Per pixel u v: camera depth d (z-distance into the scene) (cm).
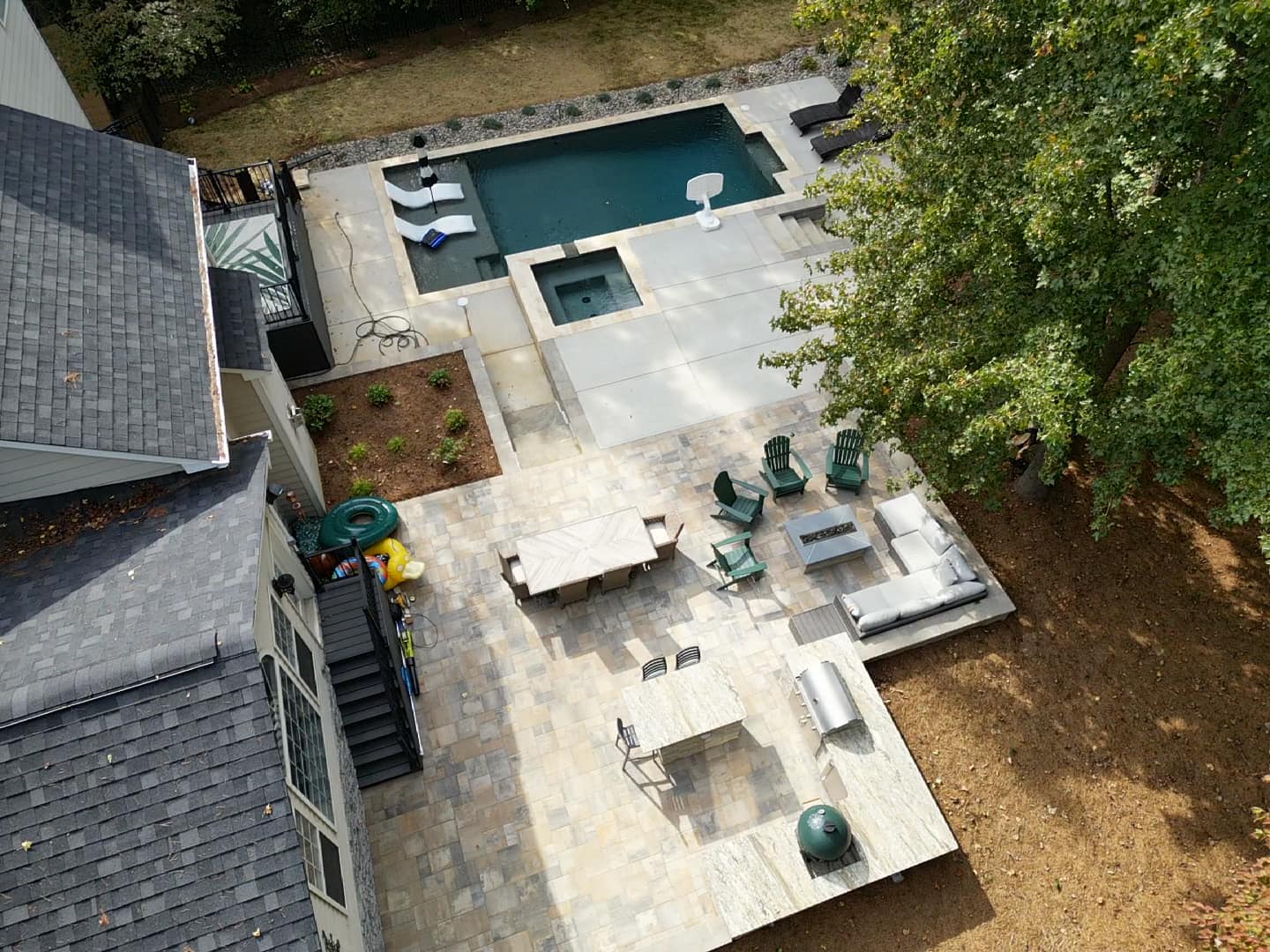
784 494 1498
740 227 2008
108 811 707
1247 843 1128
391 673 1184
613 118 2378
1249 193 835
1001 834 1148
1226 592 1351
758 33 2680
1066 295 1017
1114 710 1248
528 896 1098
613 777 1198
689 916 1082
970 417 1121
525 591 1330
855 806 1109
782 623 1355
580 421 1631
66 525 931
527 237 2116
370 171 2216
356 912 952
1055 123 968
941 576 1339
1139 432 970
